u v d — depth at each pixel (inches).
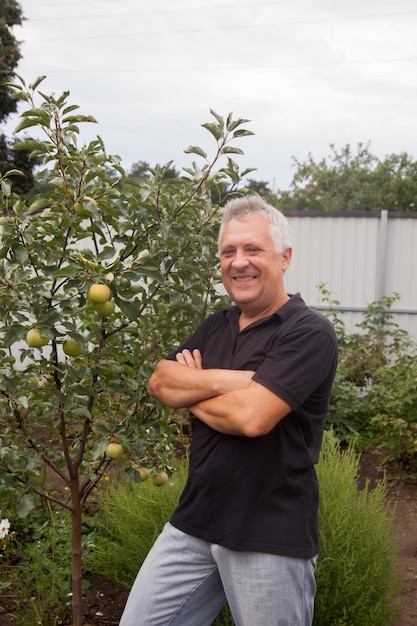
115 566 131.3
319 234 351.3
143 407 105.2
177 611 88.7
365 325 323.3
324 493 125.3
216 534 83.5
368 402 270.7
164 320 104.5
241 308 91.0
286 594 81.2
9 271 88.7
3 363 96.7
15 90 92.4
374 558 116.1
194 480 86.6
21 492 99.6
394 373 256.4
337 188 1565.0
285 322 85.9
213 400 84.2
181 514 88.4
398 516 194.5
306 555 81.4
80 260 84.2
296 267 354.3
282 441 82.2
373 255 346.6
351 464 143.9
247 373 85.0
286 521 81.2
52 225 92.1
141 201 91.5
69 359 110.6
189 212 100.3
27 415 104.3
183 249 100.7
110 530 141.6
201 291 107.5
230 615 111.7
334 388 267.1
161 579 88.6
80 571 109.1
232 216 90.4
